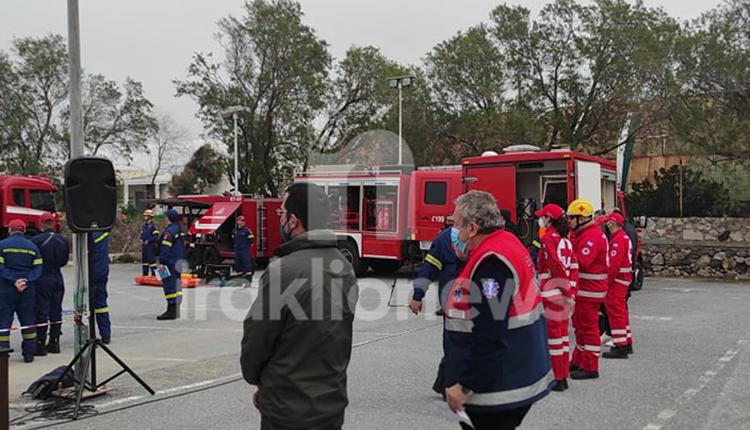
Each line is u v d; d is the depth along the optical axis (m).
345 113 33.75
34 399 6.65
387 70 32.31
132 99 44.66
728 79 18.73
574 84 24.58
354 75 33.66
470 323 3.48
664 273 19.89
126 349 9.19
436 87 27.50
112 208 6.68
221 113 29.47
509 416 3.59
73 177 6.45
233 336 10.20
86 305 6.88
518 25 25.23
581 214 7.13
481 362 3.47
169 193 43.72
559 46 24.86
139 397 6.62
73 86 6.81
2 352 4.51
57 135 42.34
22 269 8.59
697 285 17.14
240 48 32.41
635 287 15.73
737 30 19.08
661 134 22.05
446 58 26.88
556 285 6.61
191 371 7.77
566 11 24.59
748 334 9.88
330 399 3.22
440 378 6.39
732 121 18.00
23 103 41.69
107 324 9.50
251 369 3.24
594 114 24.47
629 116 21.28
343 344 3.32
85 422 5.82
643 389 6.73
